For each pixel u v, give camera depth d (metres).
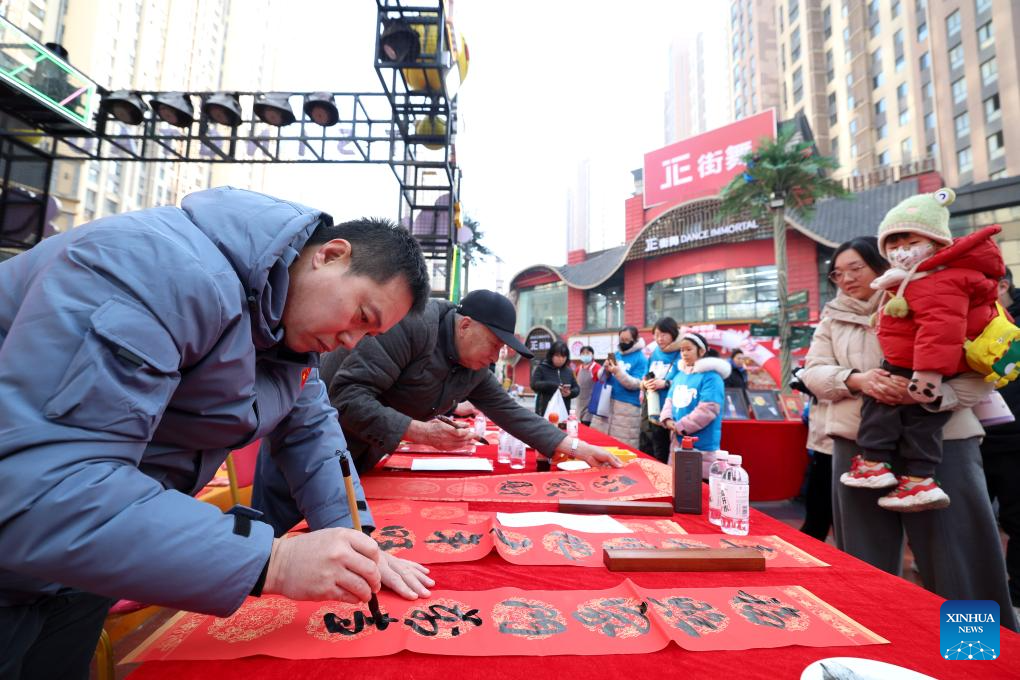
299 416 1.08
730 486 1.28
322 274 0.76
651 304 20.62
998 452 2.11
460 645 0.69
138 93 6.23
